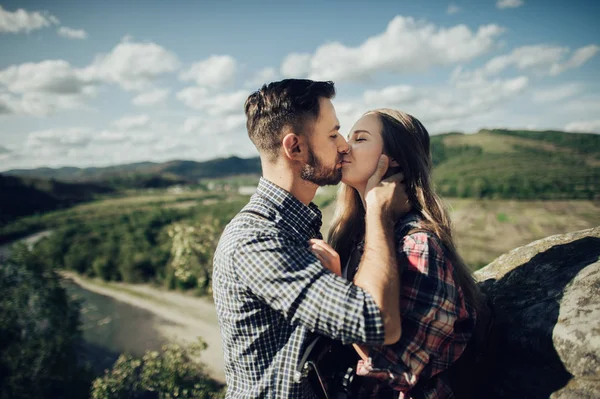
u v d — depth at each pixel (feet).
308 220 5.13
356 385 4.52
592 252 5.82
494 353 5.51
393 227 4.59
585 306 4.81
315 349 4.37
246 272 4.25
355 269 5.42
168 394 51.83
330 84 5.16
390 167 5.30
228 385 4.89
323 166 5.07
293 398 4.34
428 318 4.12
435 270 4.24
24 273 74.13
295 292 3.98
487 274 6.99
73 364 69.97
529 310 5.41
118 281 133.80
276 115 4.86
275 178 5.13
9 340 65.05
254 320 4.42
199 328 93.66
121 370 53.52
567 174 329.31
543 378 4.80
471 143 522.47
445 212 5.24
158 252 133.69
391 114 5.32
